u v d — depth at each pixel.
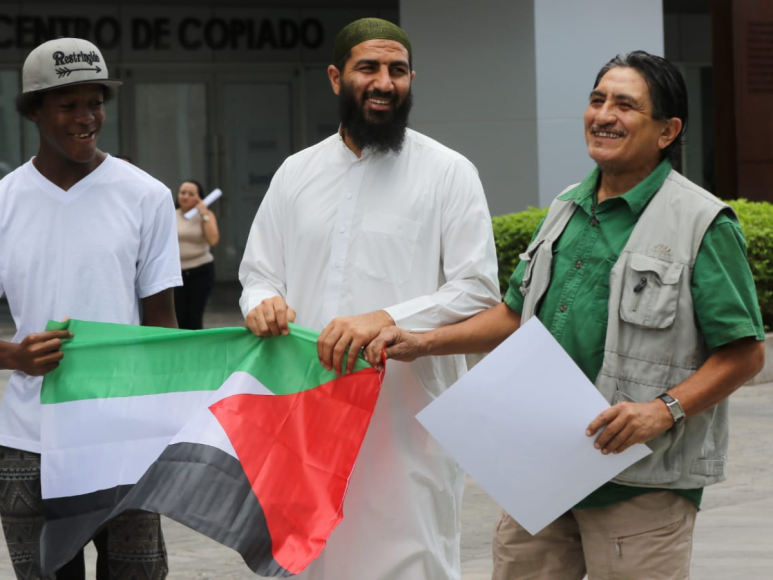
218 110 23.25
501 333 4.12
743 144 17.25
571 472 3.59
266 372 4.29
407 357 4.09
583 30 15.56
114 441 4.47
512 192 15.69
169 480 4.06
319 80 23.66
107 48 22.56
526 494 3.63
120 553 4.61
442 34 16.09
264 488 4.05
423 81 16.30
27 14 22.02
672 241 3.59
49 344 4.47
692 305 3.56
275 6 23.28
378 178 4.38
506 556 4.00
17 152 22.19
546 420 3.61
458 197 4.34
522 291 3.94
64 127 4.43
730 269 3.55
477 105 15.88
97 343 4.53
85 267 4.54
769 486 8.16
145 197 4.63
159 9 22.77
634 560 3.68
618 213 3.70
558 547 3.92
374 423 4.35
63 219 4.54
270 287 4.58
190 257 13.15
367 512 4.34
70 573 4.80
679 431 3.58
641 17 15.88
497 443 3.65
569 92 15.53
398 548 4.34
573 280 3.75
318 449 4.14
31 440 4.59
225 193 23.47
